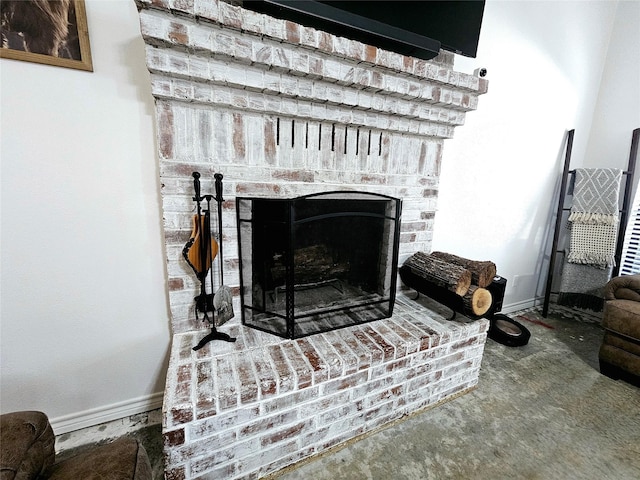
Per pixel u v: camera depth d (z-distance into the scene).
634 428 1.37
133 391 1.37
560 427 1.37
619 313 1.66
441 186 1.95
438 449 1.24
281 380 1.04
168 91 1.04
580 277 2.53
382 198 1.54
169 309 1.36
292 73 1.13
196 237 1.15
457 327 1.46
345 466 1.16
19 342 1.14
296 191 1.38
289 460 1.14
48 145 1.05
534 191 2.44
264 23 1.00
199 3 0.91
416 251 1.84
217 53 1.00
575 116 2.48
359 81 1.21
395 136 1.57
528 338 2.07
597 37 2.37
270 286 1.41
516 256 2.51
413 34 1.29
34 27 0.97
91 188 1.14
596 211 2.38
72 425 1.27
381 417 1.33
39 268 1.12
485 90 1.50
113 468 0.63
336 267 1.55
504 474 1.13
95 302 1.23
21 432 0.62
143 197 1.22
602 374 1.77
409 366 1.34
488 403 1.51
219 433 0.98
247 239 1.32
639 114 2.34
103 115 1.11
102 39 1.06
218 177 1.15
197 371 1.07
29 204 1.06
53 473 0.63
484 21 1.82
